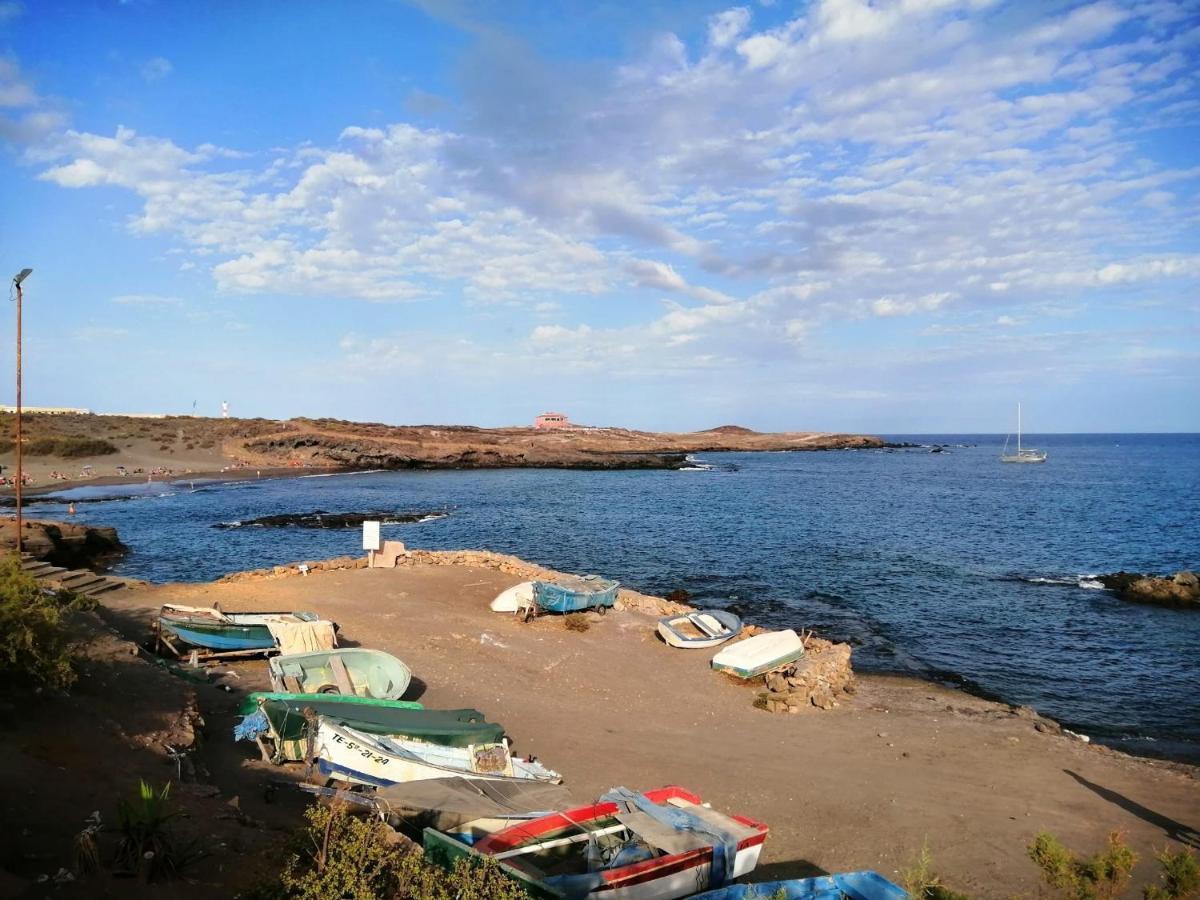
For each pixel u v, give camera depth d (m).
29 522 40.47
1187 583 35.22
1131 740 19.64
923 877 9.84
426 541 50.31
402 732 13.31
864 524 59.91
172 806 9.08
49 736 10.51
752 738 17.58
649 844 9.62
